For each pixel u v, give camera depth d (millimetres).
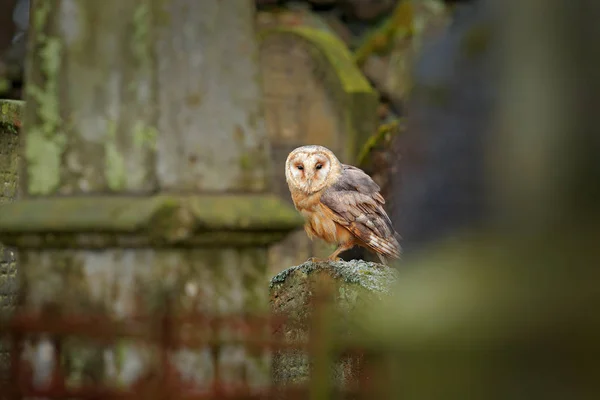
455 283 4418
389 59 27031
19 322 6672
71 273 7008
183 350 6883
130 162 6879
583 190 4102
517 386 4113
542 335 4082
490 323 4234
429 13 21516
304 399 7309
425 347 4438
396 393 4605
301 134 25406
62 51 6996
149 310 6871
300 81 25500
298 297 12031
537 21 4254
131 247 6879
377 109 25344
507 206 4301
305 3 28547
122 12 6902
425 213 4609
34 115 7082
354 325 11055
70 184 6973
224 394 6742
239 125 7145
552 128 4180
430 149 4613
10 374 6848
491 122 4387
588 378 3969
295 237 23141
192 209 6770
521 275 4203
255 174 7191
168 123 6922
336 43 26562
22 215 6922
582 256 4074
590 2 4117
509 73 4340
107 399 6617
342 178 15289
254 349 7086
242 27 7211
